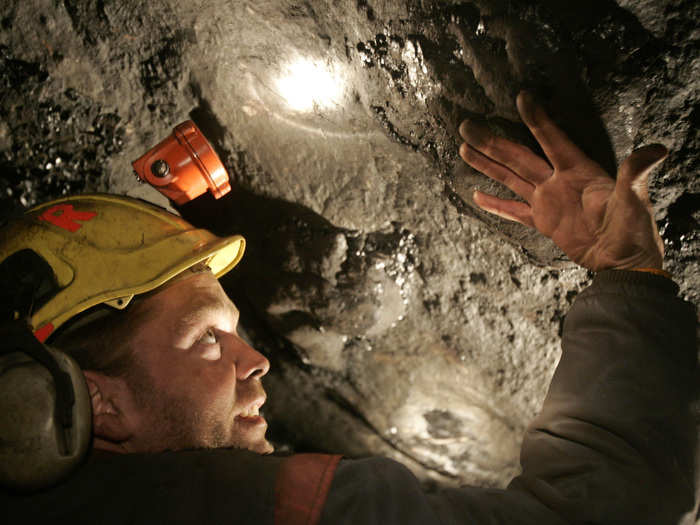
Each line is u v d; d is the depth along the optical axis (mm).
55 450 751
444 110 1196
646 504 837
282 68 1337
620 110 1048
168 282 1044
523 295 1587
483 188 1271
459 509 844
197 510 761
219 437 969
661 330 940
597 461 867
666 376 911
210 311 1034
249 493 774
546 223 1094
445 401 2029
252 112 1453
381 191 1536
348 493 795
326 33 1231
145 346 972
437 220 1544
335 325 1800
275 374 2176
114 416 942
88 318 1002
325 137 1458
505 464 2125
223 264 1326
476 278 1629
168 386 956
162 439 946
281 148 1511
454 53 1107
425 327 1827
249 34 1310
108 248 1028
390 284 1714
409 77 1193
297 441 2316
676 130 1122
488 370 1857
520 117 1097
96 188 1614
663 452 871
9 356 771
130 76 1451
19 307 966
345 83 1295
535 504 869
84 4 1363
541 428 988
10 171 1602
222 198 1669
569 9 974
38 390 749
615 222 978
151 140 1530
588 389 942
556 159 1048
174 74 1424
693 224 1233
